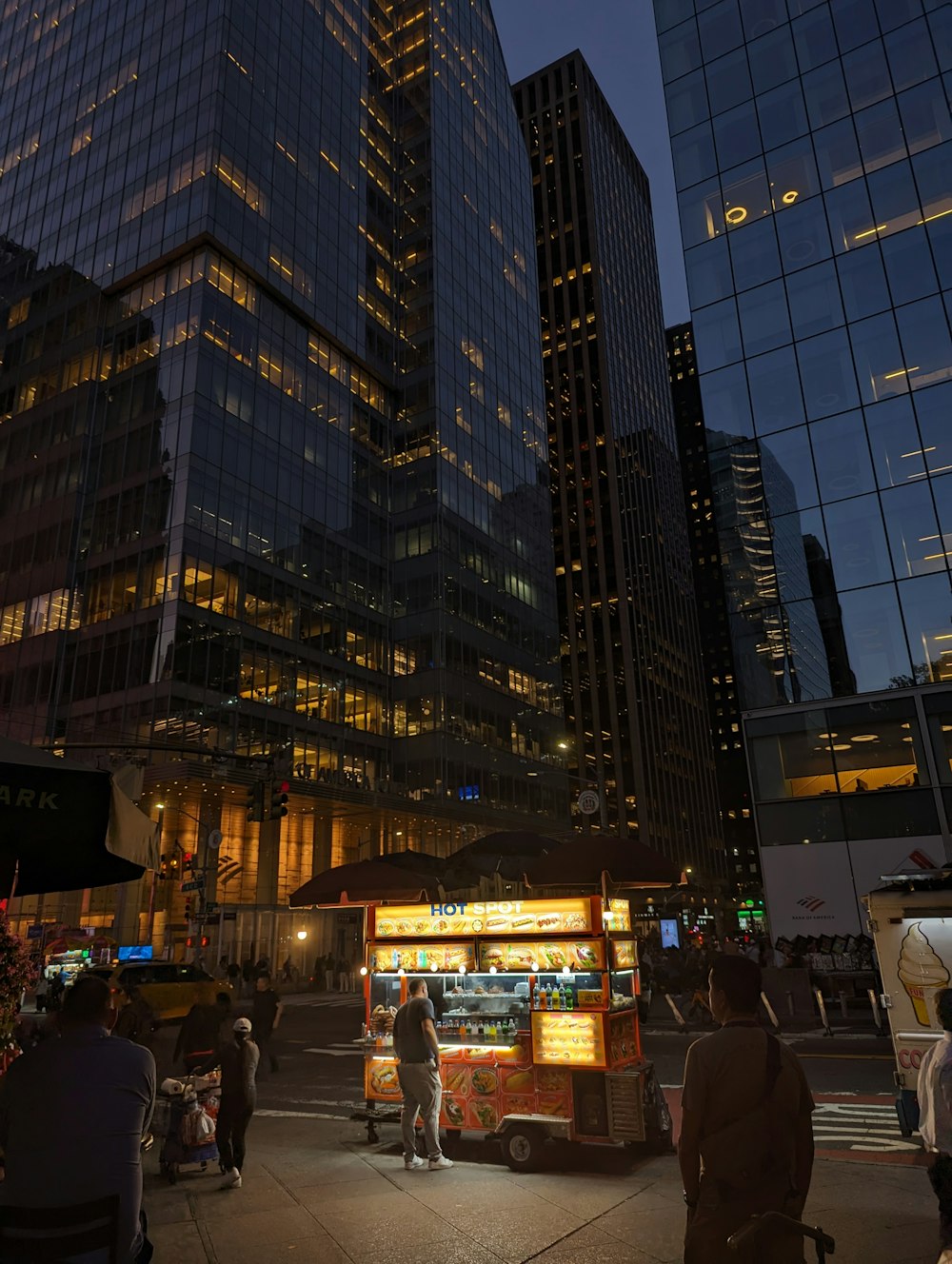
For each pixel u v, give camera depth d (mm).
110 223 61375
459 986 10844
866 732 26484
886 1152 8977
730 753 159875
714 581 171625
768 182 33188
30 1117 3820
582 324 147250
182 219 56875
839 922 25562
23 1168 3738
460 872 13883
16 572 55344
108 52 68812
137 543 51031
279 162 63875
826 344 30203
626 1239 6598
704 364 32625
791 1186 3750
